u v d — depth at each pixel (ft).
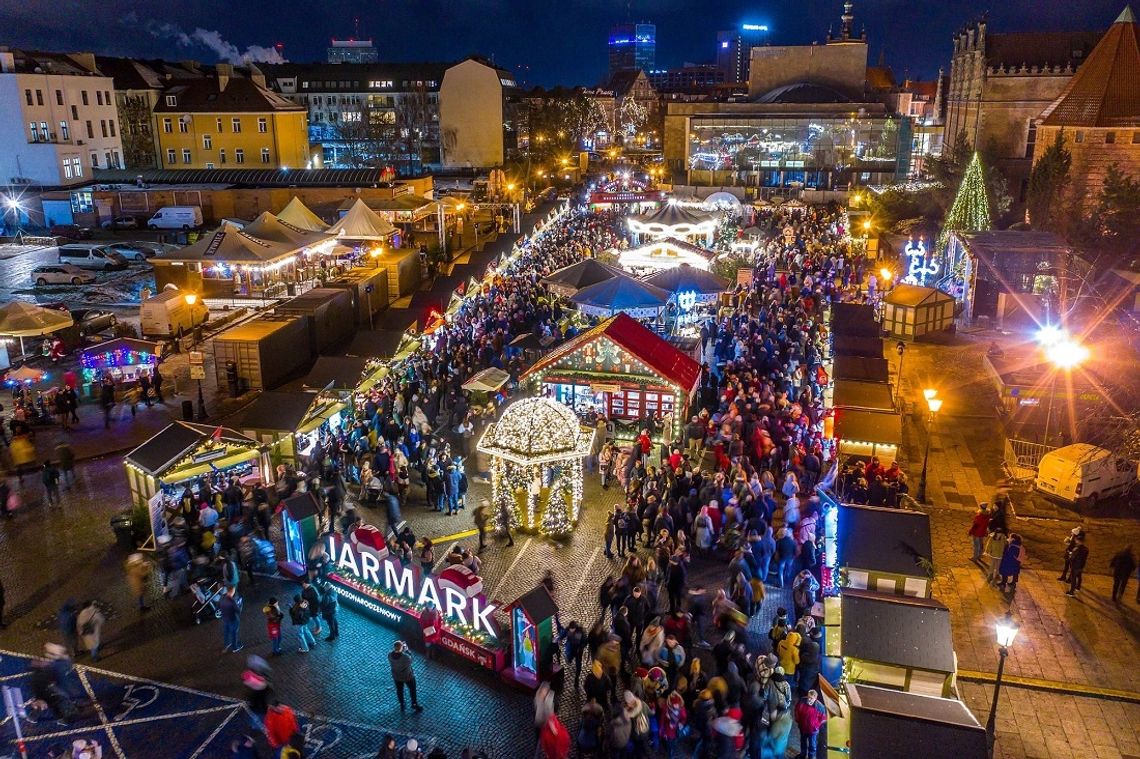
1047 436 91.25
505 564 71.05
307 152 354.54
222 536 68.59
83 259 191.62
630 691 47.44
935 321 138.92
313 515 69.00
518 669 56.49
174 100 328.49
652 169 362.74
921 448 94.79
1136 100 192.54
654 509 71.77
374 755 49.83
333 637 61.41
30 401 106.11
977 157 188.24
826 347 121.39
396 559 62.44
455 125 404.36
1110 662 57.62
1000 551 66.33
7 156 260.62
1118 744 50.29
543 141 435.12
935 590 66.49
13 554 73.31
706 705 47.37
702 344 121.80
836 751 49.06
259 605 65.87
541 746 46.62
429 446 89.56
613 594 58.59
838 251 190.29
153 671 57.82
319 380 100.01
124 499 83.92
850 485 77.00
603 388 94.73
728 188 296.30
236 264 161.99
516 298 140.56
